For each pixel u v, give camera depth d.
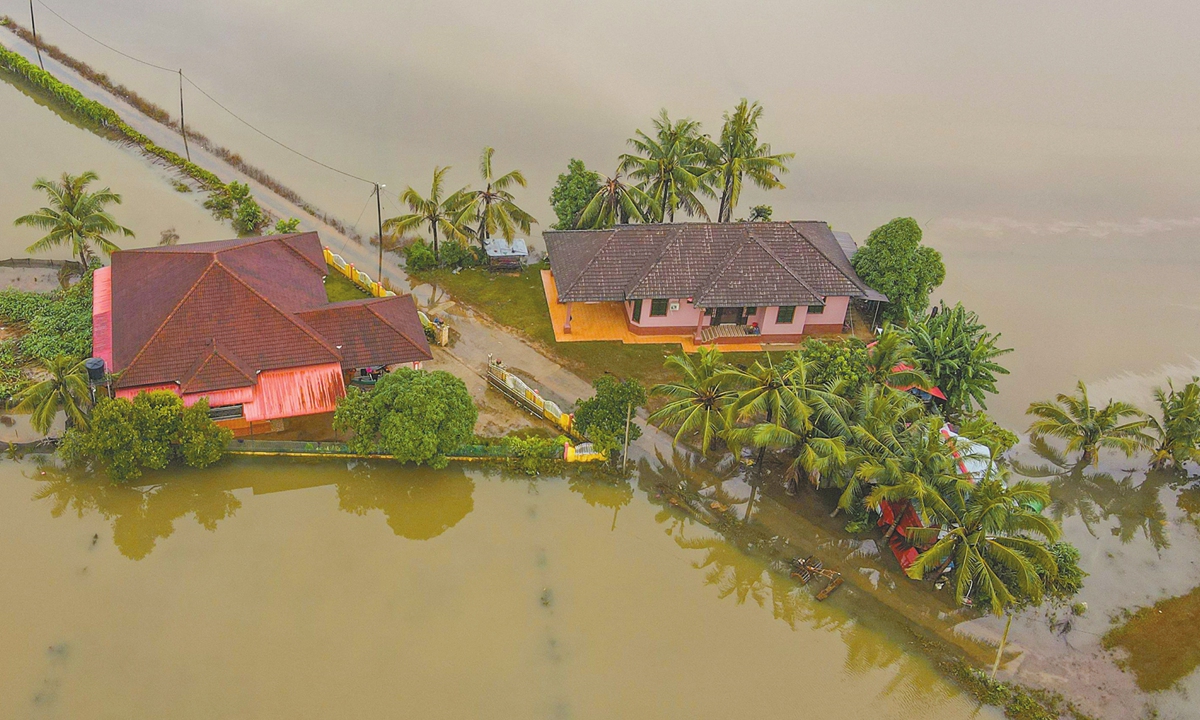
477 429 44.53
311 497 40.72
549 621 35.41
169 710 30.56
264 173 69.75
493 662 33.44
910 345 44.53
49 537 37.31
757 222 54.28
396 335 45.12
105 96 77.56
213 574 36.22
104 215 51.19
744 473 44.00
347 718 30.88
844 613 36.84
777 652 35.00
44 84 75.62
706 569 38.62
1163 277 67.62
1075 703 33.53
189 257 44.97
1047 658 35.44
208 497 40.16
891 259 53.28
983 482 35.91
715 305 50.31
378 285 54.94
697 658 34.47
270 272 46.72
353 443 40.97
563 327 54.06
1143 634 36.97
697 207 60.41
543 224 68.81
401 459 40.50
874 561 39.53
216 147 72.75
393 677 32.47
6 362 45.44
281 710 30.94
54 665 31.72
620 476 42.97
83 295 50.28
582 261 53.44
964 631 36.38
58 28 90.44
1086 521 43.47
